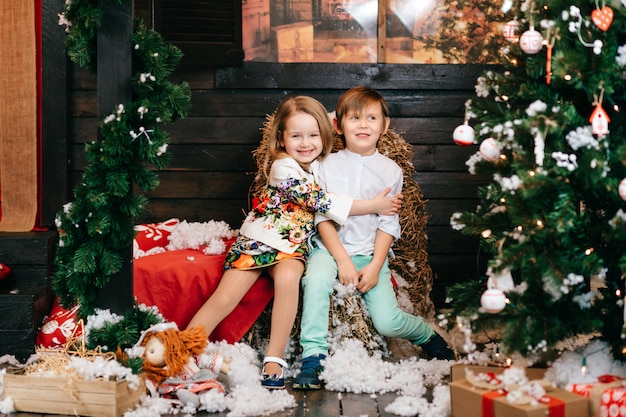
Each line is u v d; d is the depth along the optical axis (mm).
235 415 2660
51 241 3615
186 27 4145
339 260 3297
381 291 3314
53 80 3902
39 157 3898
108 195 2840
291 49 4340
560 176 2518
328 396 2936
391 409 2727
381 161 3531
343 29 4344
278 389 2994
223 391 2877
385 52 4355
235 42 4191
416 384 2965
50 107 3900
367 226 3447
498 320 2547
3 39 3771
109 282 2941
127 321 2889
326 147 3492
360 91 3496
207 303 3230
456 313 2664
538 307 2566
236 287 3244
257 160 3779
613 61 2521
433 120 4332
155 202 4285
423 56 4391
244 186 4293
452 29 4379
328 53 4352
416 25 4371
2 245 3551
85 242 2883
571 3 2551
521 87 2617
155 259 3463
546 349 2549
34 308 3332
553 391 2494
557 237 2535
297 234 3322
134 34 2918
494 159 2598
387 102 4320
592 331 2580
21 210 3812
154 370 2840
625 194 2398
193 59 4160
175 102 2951
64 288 2957
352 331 3258
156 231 3816
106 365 2684
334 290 3266
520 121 2480
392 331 3271
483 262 4371
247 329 3291
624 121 2676
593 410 2430
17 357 3307
